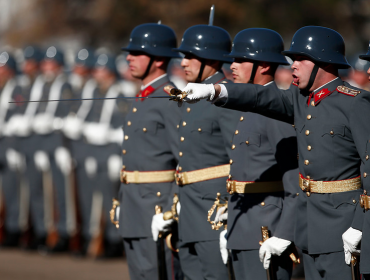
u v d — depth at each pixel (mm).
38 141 35031
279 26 60750
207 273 18891
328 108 15000
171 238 20219
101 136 32562
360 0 64188
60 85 34844
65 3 72062
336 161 14859
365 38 65375
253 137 16922
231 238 17219
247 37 17531
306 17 61125
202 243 18766
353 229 14312
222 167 18688
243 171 17094
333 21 62375
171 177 20719
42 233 35531
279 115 15672
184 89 14352
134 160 20891
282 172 16281
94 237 33188
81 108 33719
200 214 18797
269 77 17625
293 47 15445
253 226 16812
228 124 18125
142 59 21094
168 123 20312
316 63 15211
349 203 14836
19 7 78625
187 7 62219
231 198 17438
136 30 21297
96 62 33688
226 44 19406
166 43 21109
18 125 35594
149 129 20625
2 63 37156
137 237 20797
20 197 36500
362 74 29375
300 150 15500
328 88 15148
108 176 32562
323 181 15039
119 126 32594
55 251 34719
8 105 36594
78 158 33344
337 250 14805
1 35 80812
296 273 27891
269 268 16219
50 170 34875
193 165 18938
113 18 66312
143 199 20656
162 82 21109
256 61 17453
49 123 34500
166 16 63688
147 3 64625
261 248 16078
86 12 70688
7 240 36750
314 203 15156
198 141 18750
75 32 72375
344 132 14773
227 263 18109
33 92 35750
